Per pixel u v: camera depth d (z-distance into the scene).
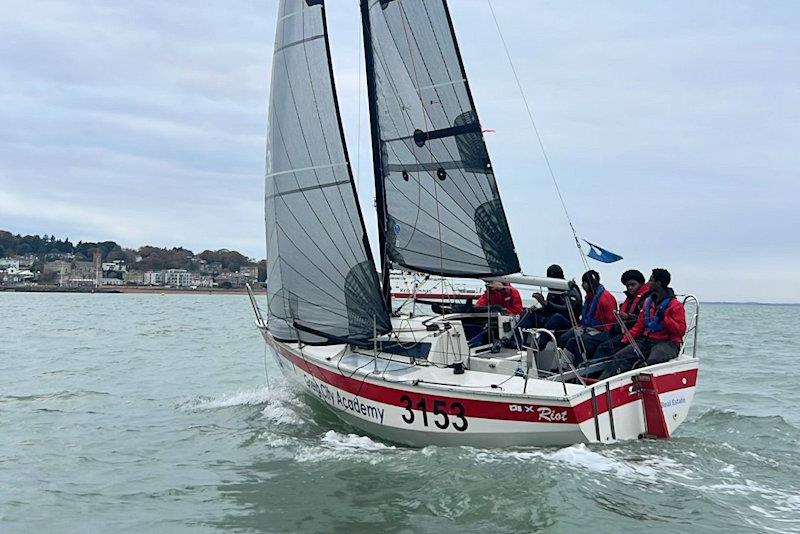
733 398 10.25
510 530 4.55
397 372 6.42
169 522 5.01
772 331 29.28
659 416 5.84
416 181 7.46
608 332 6.85
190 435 7.58
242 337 21.14
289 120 7.27
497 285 7.64
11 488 5.86
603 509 4.77
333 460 6.14
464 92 7.22
